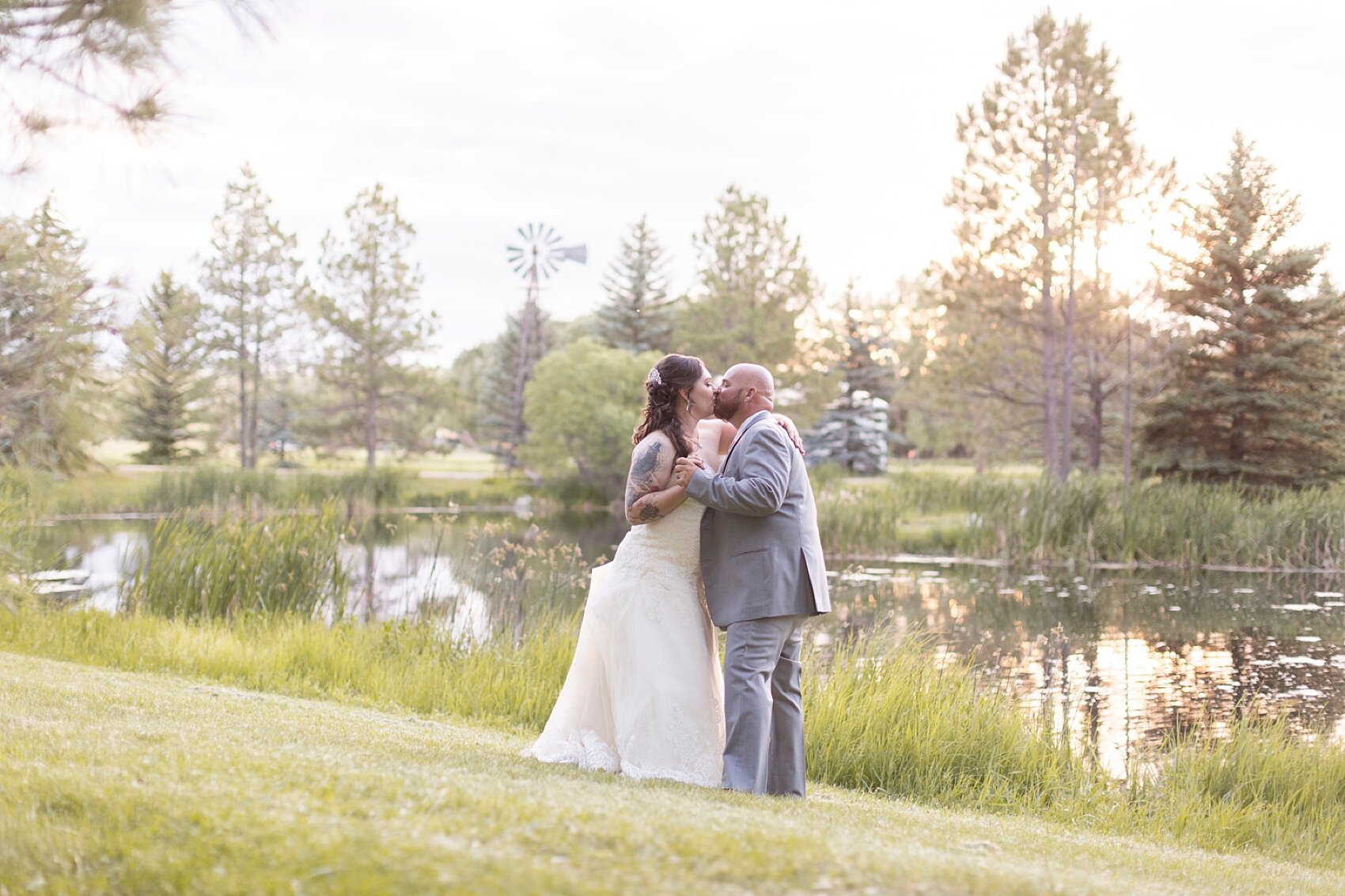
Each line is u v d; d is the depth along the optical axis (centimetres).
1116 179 2422
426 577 1398
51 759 290
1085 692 852
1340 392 2508
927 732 600
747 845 237
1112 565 1783
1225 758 594
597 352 4106
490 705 708
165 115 380
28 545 859
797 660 417
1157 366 2614
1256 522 1808
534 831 230
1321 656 1008
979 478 2831
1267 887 360
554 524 2875
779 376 4028
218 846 212
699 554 410
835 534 1988
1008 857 314
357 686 761
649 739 395
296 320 3766
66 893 198
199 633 858
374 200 3850
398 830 223
